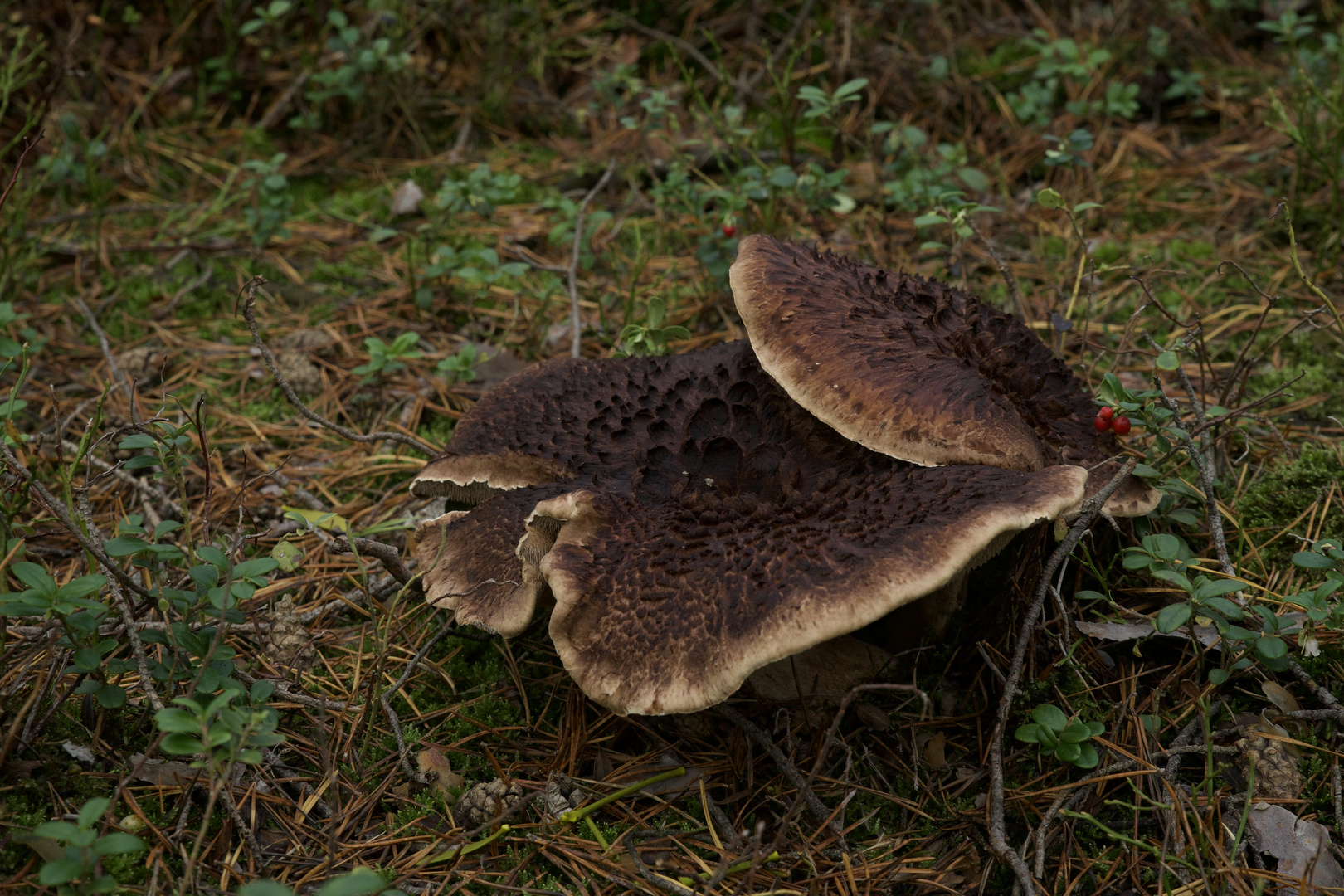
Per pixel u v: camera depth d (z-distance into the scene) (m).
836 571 0.80
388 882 0.81
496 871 0.84
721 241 1.19
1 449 0.83
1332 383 1.09
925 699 0.78
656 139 1.42
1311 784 0.85
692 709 0.80
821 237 1.25
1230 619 0.89
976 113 1.47
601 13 1.67
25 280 1.24
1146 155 1.40
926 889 0.83
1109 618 0.91
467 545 0.92
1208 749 0.83
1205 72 1.51
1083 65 1.39
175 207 1.36
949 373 0.86
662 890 0.83
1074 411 0.91
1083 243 1.05
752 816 0.86
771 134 1.45
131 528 0.85
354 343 1.21
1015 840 0.85
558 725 0.91
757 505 0.84
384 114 1.52
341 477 1.08
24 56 1.42
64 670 0.87
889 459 0.86
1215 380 1.02
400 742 0.88
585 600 0.83
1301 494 0.98
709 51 1.61
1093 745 0.87
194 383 1.16
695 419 0.89
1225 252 1.24
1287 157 1.31
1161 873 0.81
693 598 0.82
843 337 0.88
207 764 0.79
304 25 1.57
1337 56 1.32
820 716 0.89
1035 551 0.89
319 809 0.86
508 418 0.96
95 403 1.12
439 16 1.58
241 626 0.94
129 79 1.52
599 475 0.89
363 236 1.34
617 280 1.21
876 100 1.49
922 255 1.26
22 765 0.84
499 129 1.55
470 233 1.33
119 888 0.80
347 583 0.99
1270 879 0.81
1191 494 0.96
